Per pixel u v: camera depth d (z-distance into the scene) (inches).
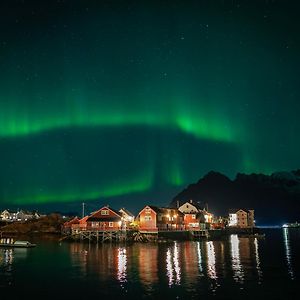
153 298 1302.9
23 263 2204.7
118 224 4111.7
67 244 3604.8
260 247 3289.9
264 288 1437.0
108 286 1501.0
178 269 1884.8
